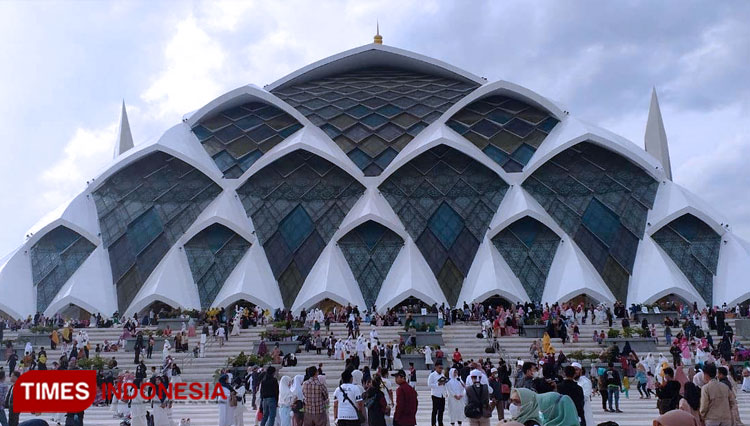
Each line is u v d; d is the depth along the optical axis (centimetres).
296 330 3334
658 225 4522
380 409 1230
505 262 4450
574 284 4194
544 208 4675
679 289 4181
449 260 4444
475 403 1355
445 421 1819
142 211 4681
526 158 4888
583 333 3478
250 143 5009
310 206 4712
